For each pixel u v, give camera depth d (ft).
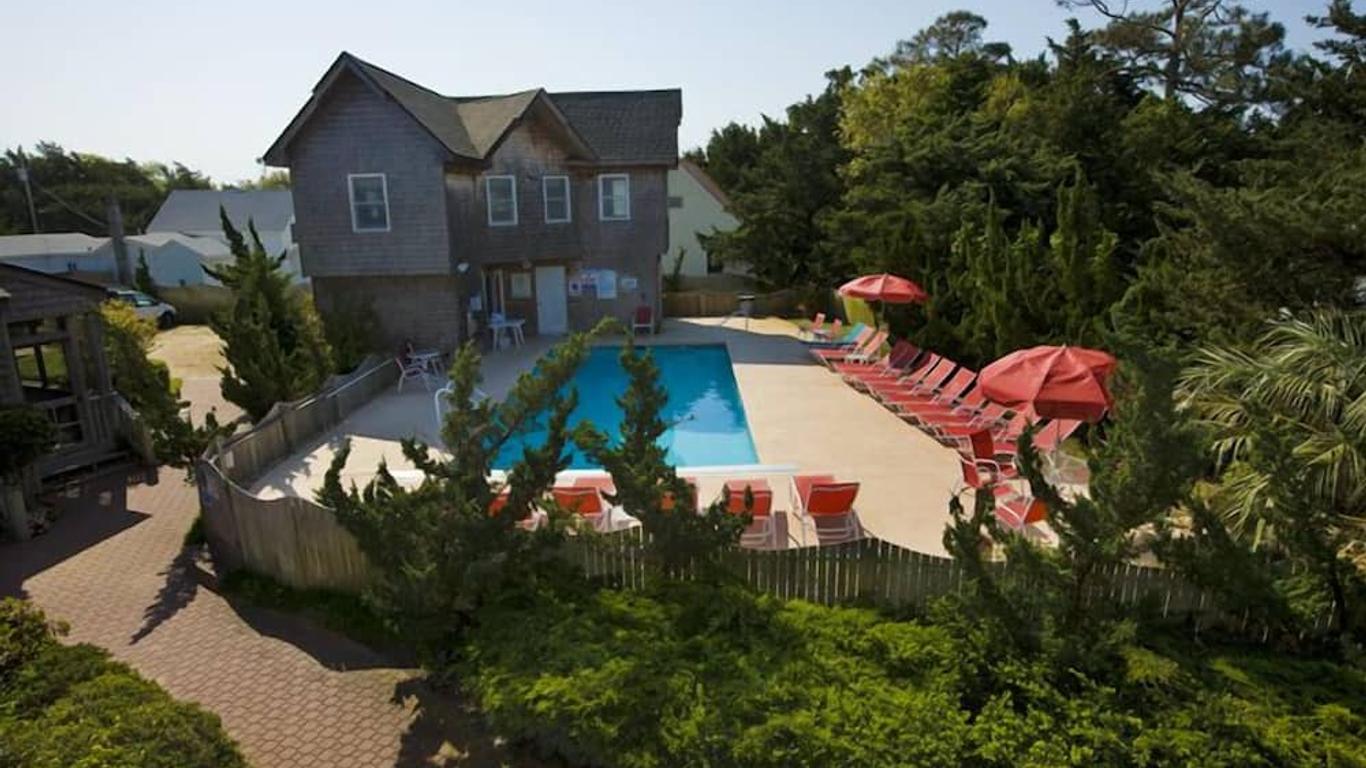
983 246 56.70
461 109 85.20
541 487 26.32
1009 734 19.58
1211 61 103.14
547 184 84.64
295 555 31.55
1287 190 39.40
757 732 19.72
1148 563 28.89
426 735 22.98
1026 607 22.35
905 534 33.58
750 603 25.17
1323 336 32.76
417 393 62.75
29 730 18.24
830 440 47.83
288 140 68.85
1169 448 19.72
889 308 67.97
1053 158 78.38
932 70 123.65
